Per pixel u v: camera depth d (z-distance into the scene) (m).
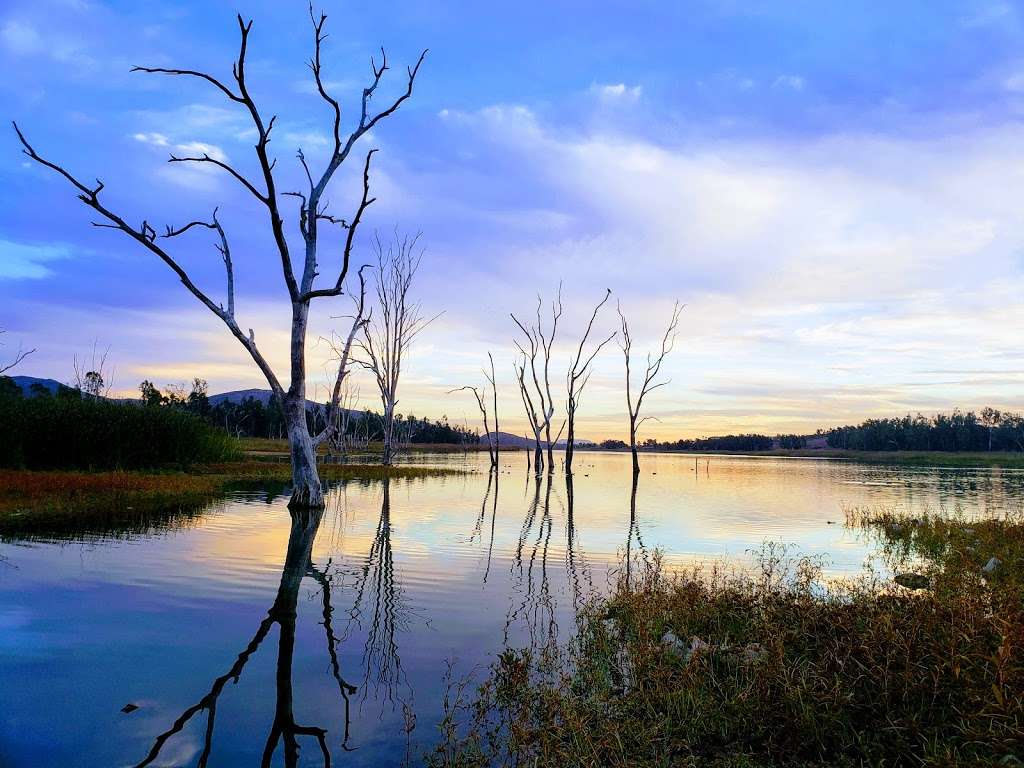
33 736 4.97
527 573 11.20
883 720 4.93
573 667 6.64
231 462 35.88
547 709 5.39
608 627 7.94
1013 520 18.53
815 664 5.74
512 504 23.77
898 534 16.64
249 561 11.33
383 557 12.28
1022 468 72.12
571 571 11.45
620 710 5.49
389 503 22.23
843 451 144.75
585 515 20.86
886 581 10.79
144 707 5.55
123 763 4.59
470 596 9.47
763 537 16.36
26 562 10.73
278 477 28.52
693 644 6.78
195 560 11.23
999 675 4.87
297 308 19.36
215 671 6.38
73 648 6.89
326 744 4.95
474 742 4.93
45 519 15.11
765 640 6.61
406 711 5.48
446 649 7.13
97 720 5.27
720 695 5.64
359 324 22.50
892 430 138.75
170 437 30.62
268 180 17.95
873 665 5.57
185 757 4.71
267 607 8.60
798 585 9.49
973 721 4.63
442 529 16.41
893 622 6.43
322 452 58.94
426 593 9.58
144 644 7.07
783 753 4.73
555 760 4.61
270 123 17.81
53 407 27.36
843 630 6.68
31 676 6.14
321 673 6.39
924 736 4.67
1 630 7.39
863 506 24.97
